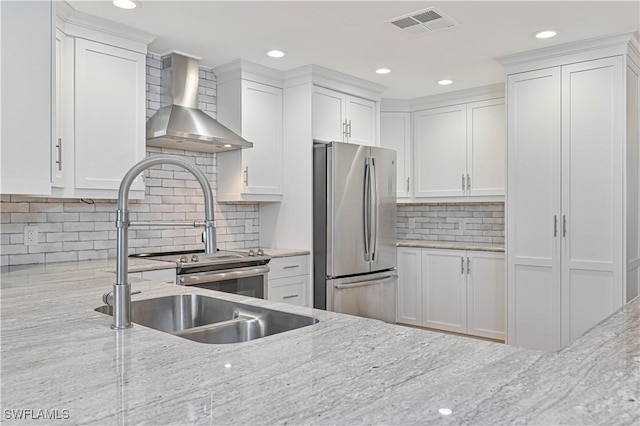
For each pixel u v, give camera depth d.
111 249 3.31
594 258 3.22
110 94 2.97
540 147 3.46
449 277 4.57
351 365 0.97
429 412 0.74
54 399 0.79
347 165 3.91
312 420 0.71
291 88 4.02
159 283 2.07
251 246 4.23
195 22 2.93
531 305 3.49
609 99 3.17
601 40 3.16
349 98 4.26
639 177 3.52
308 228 3.89
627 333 1.20
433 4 2.67
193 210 3.80
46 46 1.46
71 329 1.25
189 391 0.83
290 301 3.75
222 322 1.56
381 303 4.22
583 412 0.74
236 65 3.73
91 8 2.72
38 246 2.95
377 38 3.21
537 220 3.46
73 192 2.80
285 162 4.07
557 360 0.99
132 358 1.01
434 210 5.27
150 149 3.56
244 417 0.72
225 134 3.47
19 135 1.40
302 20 2.90
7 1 1.39
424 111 4.94
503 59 3.60
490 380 0.88
